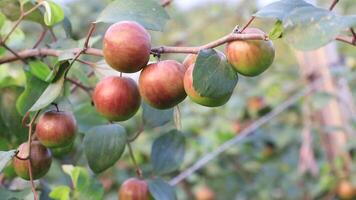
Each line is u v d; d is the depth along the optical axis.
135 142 1.08
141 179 0.52
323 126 1.10
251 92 1.24
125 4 0.45
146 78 0.42
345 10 1.26
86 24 1.39
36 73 0.53
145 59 0.42
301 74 1.23
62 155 0.56
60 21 0.53
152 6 0.45
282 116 1.21
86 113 0.60
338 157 1.03
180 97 0.43
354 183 1.00
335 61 1.14
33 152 0.47
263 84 1.27
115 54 0.41
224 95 0.42
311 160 1.05
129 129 1.10
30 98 0.51
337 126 1.08
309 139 1.06
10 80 0.64
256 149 1.13
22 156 0.47
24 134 0.54
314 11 0.40
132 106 0.45
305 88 1.15
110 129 0.49
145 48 0.42
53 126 0.46
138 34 0.41
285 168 1.17
